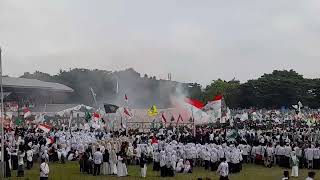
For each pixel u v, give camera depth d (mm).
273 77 151625
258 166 48344
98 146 42812
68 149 53375
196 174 41500
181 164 43125
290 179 39125
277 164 48781
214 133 58594
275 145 49000
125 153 47219
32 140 52344
